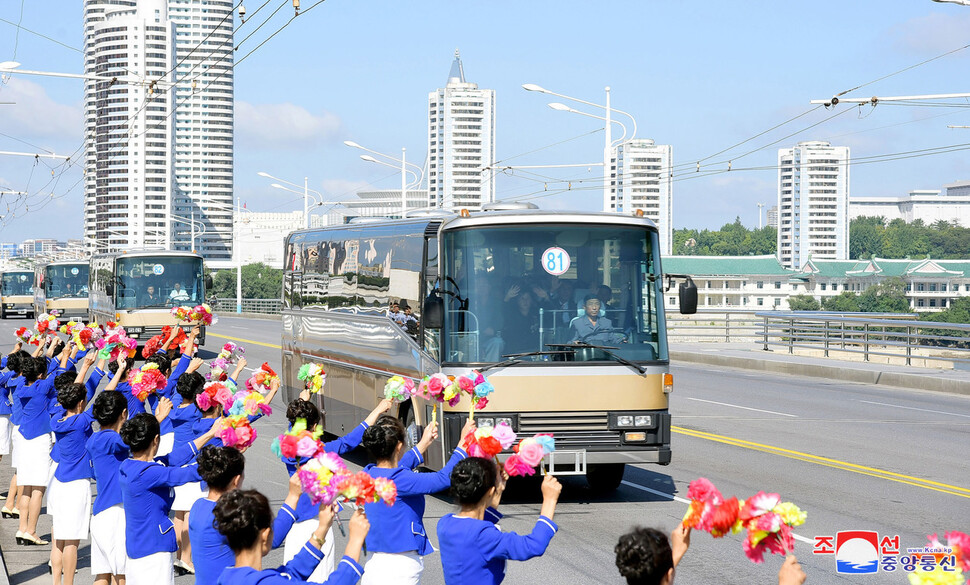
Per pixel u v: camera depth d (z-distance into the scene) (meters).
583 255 11.73
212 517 5.34
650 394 11.56
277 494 12.46
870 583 8.36
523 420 11.27
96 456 7.34
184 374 9.08
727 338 39.50
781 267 148.12
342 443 7.13
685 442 16.38
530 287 11.56
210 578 5.32
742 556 9.28
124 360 10.77
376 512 6.03
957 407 21.81
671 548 4.00
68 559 8.15
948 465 14.24
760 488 12.48
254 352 35.94
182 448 6.96
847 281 165.62
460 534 5.14
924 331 135.88
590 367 11.43
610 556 9.36
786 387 25.95
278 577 4.39
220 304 81.06
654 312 11.84
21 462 10.09
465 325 11.46
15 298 70.06
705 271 147.00
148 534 6.66
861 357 35.31
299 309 18.62
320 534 4.66
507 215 11.66
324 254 17.12
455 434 11.27
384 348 13.80
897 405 22.00
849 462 14.45
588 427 11.39
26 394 10.09
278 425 18.62
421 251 12.55
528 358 11.39
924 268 163.38
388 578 6.02
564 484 13.12
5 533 10.65
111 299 33.88
